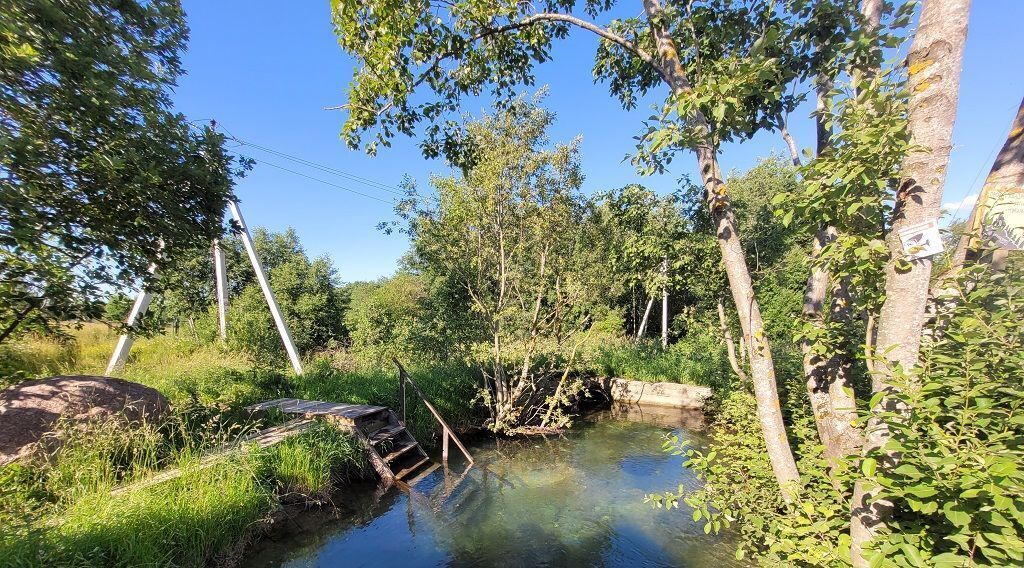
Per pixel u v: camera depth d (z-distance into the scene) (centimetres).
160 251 584
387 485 731
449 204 995
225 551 493
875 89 251
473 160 695
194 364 1055
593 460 873
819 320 387
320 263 2430
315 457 662
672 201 851
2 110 418
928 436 232
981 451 203
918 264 243
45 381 545
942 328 290
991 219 277
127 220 516
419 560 536
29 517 399
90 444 501
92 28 469
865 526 271
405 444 848
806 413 566
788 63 389
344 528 604
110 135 470
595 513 645
